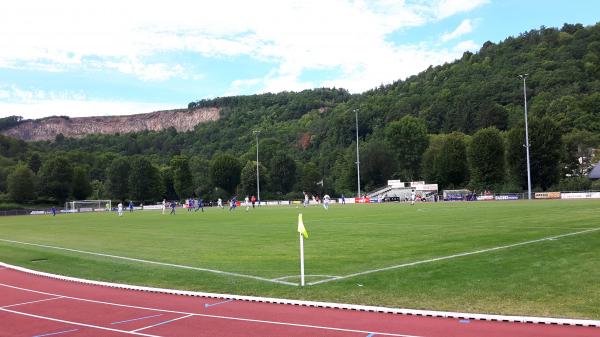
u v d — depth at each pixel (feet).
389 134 408.87
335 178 442.91
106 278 52.08
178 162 434.71
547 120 276.41
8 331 33.06
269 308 36.94
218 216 174.29
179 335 30.73
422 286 40.73
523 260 49.70
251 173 408.87
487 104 430.61
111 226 134.41
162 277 51.03
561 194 236.43
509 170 287.69
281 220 135.95
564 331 28.60
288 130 637.30
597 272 42.60
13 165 461.78
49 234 111.86
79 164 496.23
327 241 76.79
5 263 65.98
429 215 131.03
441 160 334.44
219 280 47.91
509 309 33.09
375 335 29.17
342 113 556.92
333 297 38.93
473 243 64.75
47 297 43.86
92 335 31.42
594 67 420.36
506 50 550.77
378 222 112.57
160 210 309.63
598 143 321.32
